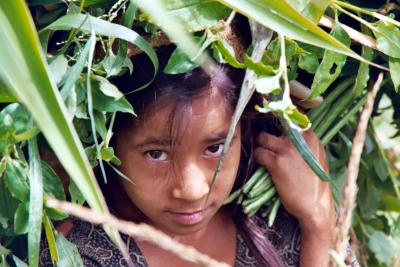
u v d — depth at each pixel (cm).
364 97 124
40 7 103
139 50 97
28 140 89
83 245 115
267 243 124
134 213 119
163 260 118
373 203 140
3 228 111
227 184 108
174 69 91
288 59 97
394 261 111
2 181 104
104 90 91
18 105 88
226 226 125
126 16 92
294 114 87
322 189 120
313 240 121
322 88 101
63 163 67
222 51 89
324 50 101
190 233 110
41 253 115
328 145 135
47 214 93
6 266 106
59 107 66
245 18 100
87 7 97
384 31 102
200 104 99
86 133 99
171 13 89
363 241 140
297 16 75
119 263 115
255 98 111
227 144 89
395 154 145
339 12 109
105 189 119
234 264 125
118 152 106
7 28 62
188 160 102
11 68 63
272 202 122
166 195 104
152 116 99
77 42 92
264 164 118
